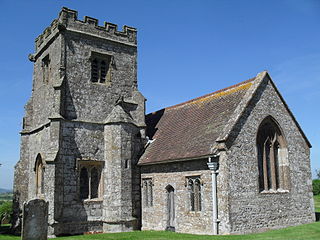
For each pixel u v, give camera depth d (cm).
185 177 2012
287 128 2230
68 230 2109
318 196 4628
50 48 2483
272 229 1972
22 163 2677
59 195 2095
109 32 2544
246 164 1911
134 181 2361
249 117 1994
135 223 2280
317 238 1578
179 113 2698
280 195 2077
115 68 2541
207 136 2027
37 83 2692
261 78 2119
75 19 2386
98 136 2355
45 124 2353
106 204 2247
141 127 2517
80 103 2325
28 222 1653
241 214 1827
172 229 2086
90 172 2297
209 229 1827
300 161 2275
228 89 2367
